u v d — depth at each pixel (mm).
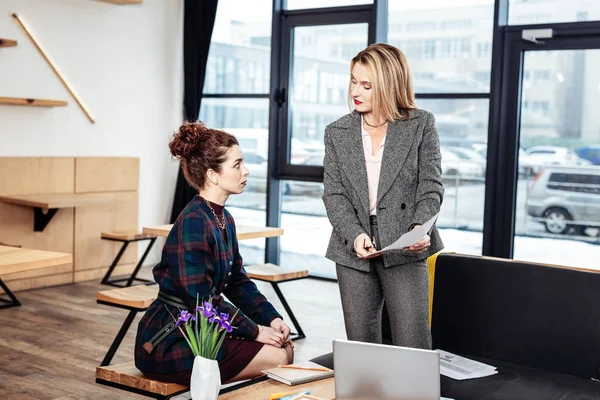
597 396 2754
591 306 3012
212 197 2830
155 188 7449
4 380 3967
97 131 6875
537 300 3139
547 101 5773
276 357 2814
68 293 6109
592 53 5562
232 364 2760
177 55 7586
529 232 5918
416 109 2783
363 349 2145
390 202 2730
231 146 2793
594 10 5559
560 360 3059
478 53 6043
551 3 5723
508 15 5922
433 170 2738
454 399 2654
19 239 6074
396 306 2783
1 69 6129
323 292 6477
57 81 6535
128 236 6402
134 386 2797
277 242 7359
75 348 4594
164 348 2713
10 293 5613
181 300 2746
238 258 3008
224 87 7652
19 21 6215
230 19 7543
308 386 2506
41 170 6234
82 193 6570
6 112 6152
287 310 4953
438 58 6262
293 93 7188
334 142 2855
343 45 6797
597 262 5633
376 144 2789
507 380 2902
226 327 2307
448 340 3348
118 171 6879
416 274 2775
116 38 6988
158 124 7445
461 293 3328
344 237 2770
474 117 6086
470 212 6152
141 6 7191
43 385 3908
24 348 4562
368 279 2820
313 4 6977
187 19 7535
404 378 2105
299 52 7105
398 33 6496
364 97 2730
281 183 7316
